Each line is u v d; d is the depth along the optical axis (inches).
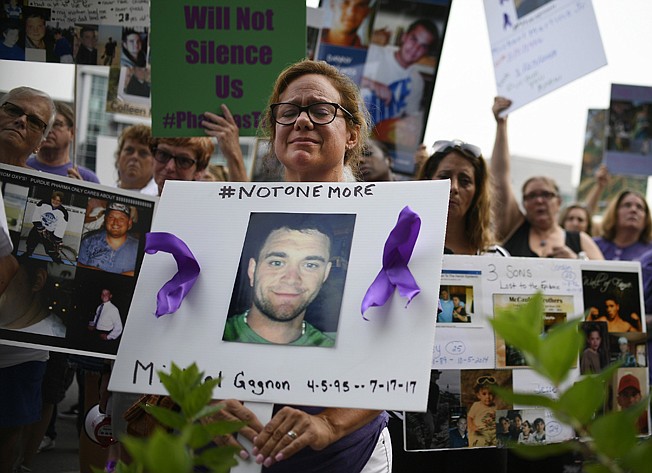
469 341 114.3
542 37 197.2
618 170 228.7
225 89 143.9
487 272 117.2
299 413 71.4
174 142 156.3
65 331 109.2
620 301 124.2
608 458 28.7
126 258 113.8
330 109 88.8
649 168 227.8
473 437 112.9
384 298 72.5
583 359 122.1
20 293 108.3
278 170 102.4
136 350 77.7
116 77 190.4
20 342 107.1
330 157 88.4
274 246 79.5
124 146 187.9
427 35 191.9
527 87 198.4
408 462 122.8
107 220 113.7
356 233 78.4
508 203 198.8
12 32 145.1
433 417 112.2
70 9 146.6
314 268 77.6
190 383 39.3
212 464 35.9
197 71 143.7
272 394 72.4
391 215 78.4
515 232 198.4
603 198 280.8
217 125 143.3
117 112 191.0
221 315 77.5
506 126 201.9
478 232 138.4
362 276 76.2
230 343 75.9
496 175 200.1
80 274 111.2
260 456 70.7
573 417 28.1
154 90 143.9
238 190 84.1
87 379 136.9
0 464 127.6
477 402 113.5
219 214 83.0
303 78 91.6
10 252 106.0
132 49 147.7
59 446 207.9
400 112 192.1
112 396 111.3
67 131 161.5
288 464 76.5
